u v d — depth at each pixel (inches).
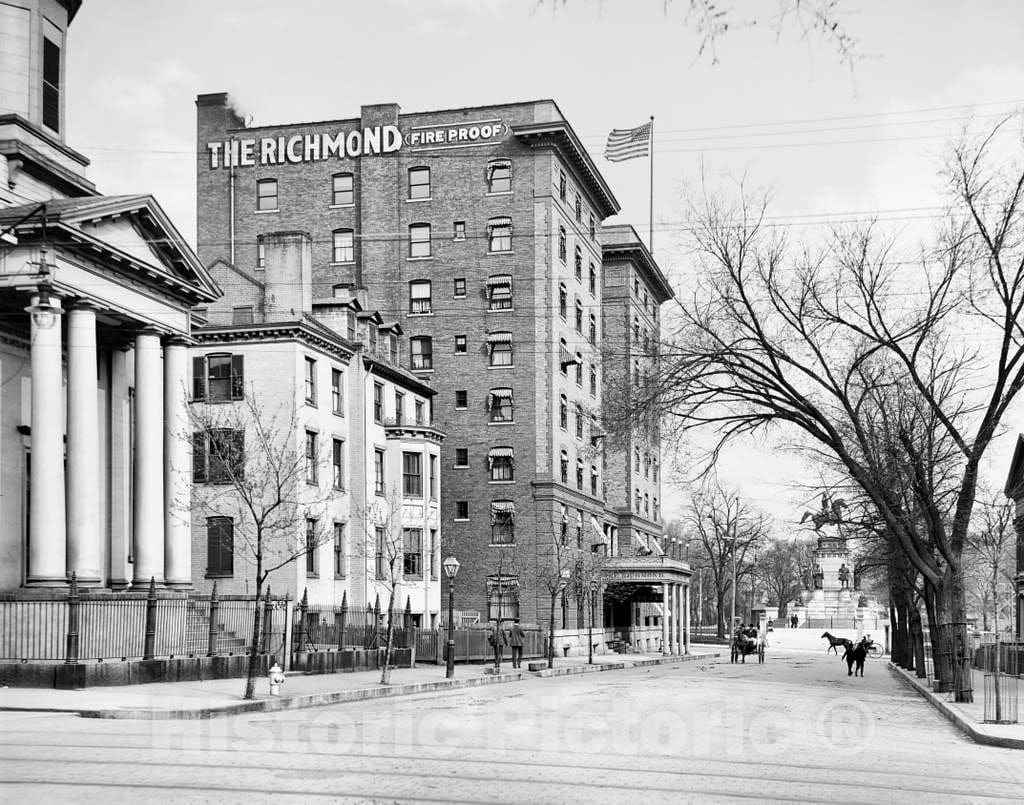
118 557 1636.3
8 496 1445.6
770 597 6983.3
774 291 1434.5
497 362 2908.5
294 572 1979.6
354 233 3004.4
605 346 2174.0
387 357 2637.8
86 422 1391.5
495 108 2965.1
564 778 602.2
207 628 1505.9
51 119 1583.4
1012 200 1286.9
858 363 1414.9
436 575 2517.2
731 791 569.6
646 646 3570.4
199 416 1753.2
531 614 2827.3
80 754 679.7
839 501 1999.3
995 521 2324.1
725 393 1465.3
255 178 3065.9
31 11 1536.7
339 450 2219.5
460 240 2955.2
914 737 923.4
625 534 3656.5
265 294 2114.9
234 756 676.7
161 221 1497.3
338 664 1705.2
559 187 3009.4
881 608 5255.9
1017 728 936.9
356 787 558.6
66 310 1407.5
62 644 1243.8
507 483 2869.1
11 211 1334.9
